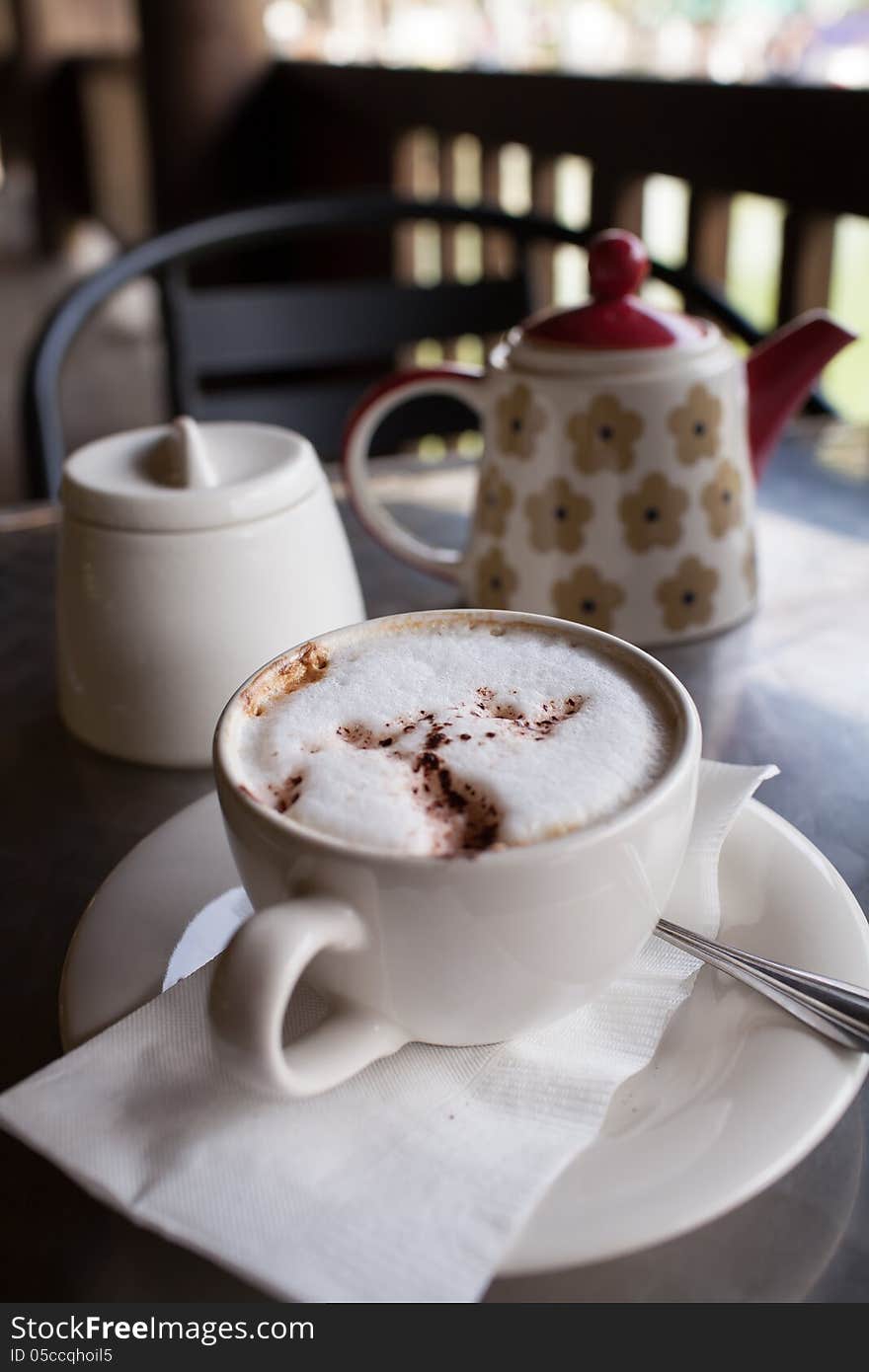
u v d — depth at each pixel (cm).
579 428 53
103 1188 34
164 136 200
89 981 39
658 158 121
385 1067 37
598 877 34
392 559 65
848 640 57
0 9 399
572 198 151
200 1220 33
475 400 56
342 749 37
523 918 34
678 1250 34
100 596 48
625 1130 35
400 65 165
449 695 39
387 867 34
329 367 194
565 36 172
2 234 418
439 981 35
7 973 42
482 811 35
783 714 53
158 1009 37
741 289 156
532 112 140
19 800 49
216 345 94
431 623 42
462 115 154
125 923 41
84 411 262
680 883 41
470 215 101
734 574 56
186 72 193
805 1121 34
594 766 36
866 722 52
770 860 42
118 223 343
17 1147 37
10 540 69
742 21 141
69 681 51
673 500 54
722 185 112
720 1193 33
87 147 360
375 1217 33
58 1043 39
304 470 50
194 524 47
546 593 55
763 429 59
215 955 40
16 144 441
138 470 50
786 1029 37
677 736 37
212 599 48
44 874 46
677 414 53
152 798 49
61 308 86
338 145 187
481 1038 37
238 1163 34
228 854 44
